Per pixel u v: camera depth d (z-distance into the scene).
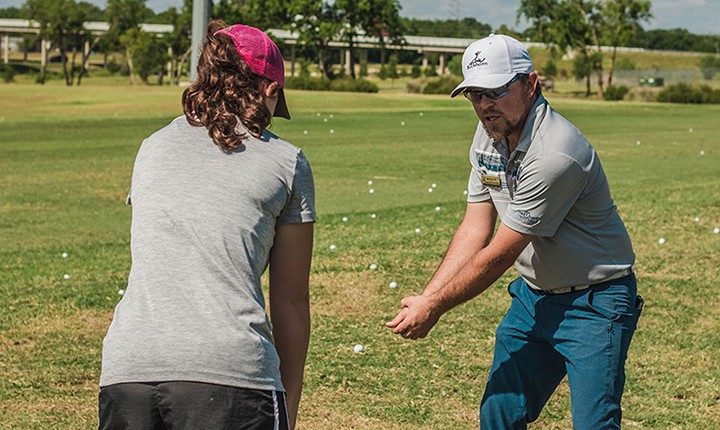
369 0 77.19
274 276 2.57
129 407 2.29
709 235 9.14
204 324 2.30
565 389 5.07
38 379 5.10
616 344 3.30
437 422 4.57
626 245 3.39
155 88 50.50
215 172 2.42
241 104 2.50
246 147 2.46
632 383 5.11
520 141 3.19
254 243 2.40
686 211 10.50
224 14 75.56
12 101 37.78
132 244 2.44
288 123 28.36
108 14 94.19
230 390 2.29
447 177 14.62
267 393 2.35
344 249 8.39
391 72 108.19
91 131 24.39
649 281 7.31
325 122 29.23
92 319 6.28
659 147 20.77
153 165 2.47
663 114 38.75
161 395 2.28
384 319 6.27
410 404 4.79
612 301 3.34
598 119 34.28
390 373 5.23
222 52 2.52
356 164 16.45
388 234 9.20
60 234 9.76
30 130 24.64
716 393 4.97
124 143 20.81
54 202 12.08
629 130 27.34
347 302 6.66
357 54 129.75
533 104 3.21
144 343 2.30
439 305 3.28
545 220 3.20
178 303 2.32
